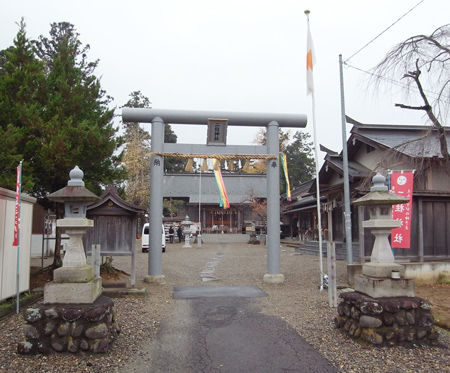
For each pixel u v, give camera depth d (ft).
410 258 34.22
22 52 31.17
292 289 31.14
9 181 24.97
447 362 14.58
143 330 19.16
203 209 136.36
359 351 15.81
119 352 15.74
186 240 86.02
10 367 13.82
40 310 15.14
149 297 27.48
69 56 34.19
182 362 14.92
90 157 31.12
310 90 34.27
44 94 31.09
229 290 30.48
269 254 34.47
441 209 35.27
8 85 29.43
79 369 13.84
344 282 34.60
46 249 53.93
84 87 32.48
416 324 16.46
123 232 29.50
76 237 16.88
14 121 29.48
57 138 26.91
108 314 16.51
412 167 37.45
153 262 32.99
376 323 16.21
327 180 67.77
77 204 17.06
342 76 37.17
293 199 109.19
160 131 33.50
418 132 55.57
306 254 67.31
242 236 112.78
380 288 16.92
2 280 22.31
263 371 14.05
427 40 28.43
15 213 22.06
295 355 15.62
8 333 17.88
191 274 40.45
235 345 16.96
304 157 145.28
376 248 18.34
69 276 16.19
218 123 34.12
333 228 67.51
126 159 95.66
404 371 13.84
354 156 60.39
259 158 34.50
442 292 29.50
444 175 43.75
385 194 18.22
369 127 55.36
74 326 15.16
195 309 23.98
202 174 152.66
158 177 33.45
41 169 30.27
